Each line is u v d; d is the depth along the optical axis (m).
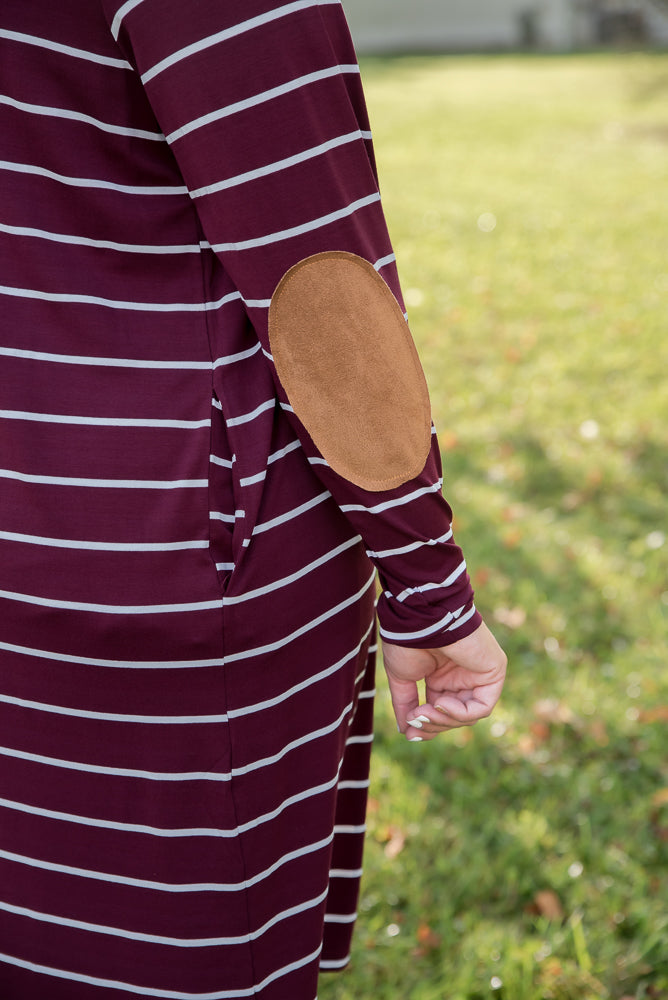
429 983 1.97
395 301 1.16
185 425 1.15
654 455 4.41
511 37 34.56
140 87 1.10
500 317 6.58
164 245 1.14
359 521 1.19
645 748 2.64
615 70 23.30
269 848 1.31
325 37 1.04
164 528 1.15
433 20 34.66
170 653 1.19
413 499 1.17
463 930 2.10
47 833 1.31
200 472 1.15
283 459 1.18
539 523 3.84
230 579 1.17
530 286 7.29
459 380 5.43
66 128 1.11
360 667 1.42
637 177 11.52
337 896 1.64
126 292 1.15
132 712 1.22
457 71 25.41
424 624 1.23
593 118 16.53
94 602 1.17
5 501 1.17
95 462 1.15
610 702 2.82
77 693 1.22
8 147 1.11
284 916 1.38
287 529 1.19
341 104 1.07
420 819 2.41
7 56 1.09
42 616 1.19
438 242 8.84
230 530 1.17
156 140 1.12
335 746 1.35
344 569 1.28
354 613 1.32
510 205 10.29
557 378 5.38
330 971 1.72
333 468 1.16
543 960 2.01
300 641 1.25
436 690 1.37
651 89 19.64
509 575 3.47
